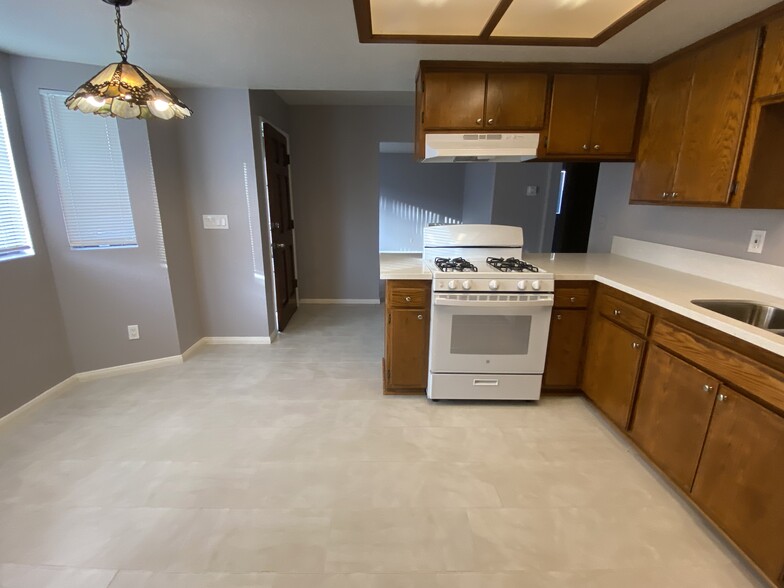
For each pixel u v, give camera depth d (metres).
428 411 2.55
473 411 2.55
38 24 1.92
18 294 2.43
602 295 2.40
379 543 1.59
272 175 3.71
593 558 1.54
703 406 1.65
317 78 2.88
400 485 1.90
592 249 3.47
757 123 1.75
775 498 1.35
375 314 4.59
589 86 2.54
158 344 3.15
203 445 2.19
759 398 1.41
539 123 2.58
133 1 1.68
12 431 2.30
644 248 2.81
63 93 2.53
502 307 2.42
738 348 1.49
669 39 2.06
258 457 2.09
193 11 1.78
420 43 2.17
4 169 2.37
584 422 2.44
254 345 3.64
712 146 1.97
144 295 3.03
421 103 2.57
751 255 2.04
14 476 1.94
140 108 1.83
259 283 3.56
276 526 1.67
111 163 2.75
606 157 2.64
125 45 2.19
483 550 1.57
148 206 2.92
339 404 2.63
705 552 1.57
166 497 1.82
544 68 2.51
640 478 1.97
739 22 1.80
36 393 2.56
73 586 1.41
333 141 4.52
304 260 4.86
